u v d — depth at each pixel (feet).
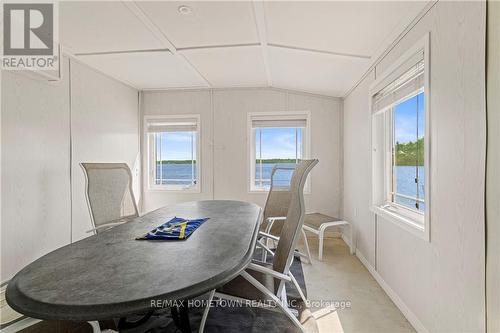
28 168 7.77
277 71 10.95
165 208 7.66
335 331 5.73
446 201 4.74
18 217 7.45
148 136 14.07
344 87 11.39
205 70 11.00
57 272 3.22
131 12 6.69
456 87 4.46
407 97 6.40
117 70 10.91
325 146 13.08
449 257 4.66
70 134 9.43
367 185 9.19
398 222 6.57
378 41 7.25
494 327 3.70
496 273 3.66
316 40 7.80
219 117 13.65
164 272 3.17
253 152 13.79
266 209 9.95
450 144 4.62
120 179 8.00
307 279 8.27
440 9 4.91
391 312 6.48
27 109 7.76
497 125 3.64
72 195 9.41
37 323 3.39
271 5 6.21
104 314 2.45
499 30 3.59
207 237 4.64
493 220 3.71
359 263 9.65
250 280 4.07
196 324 5.68
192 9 6.56
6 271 7.11
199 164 13.79
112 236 4.77
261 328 5.53
